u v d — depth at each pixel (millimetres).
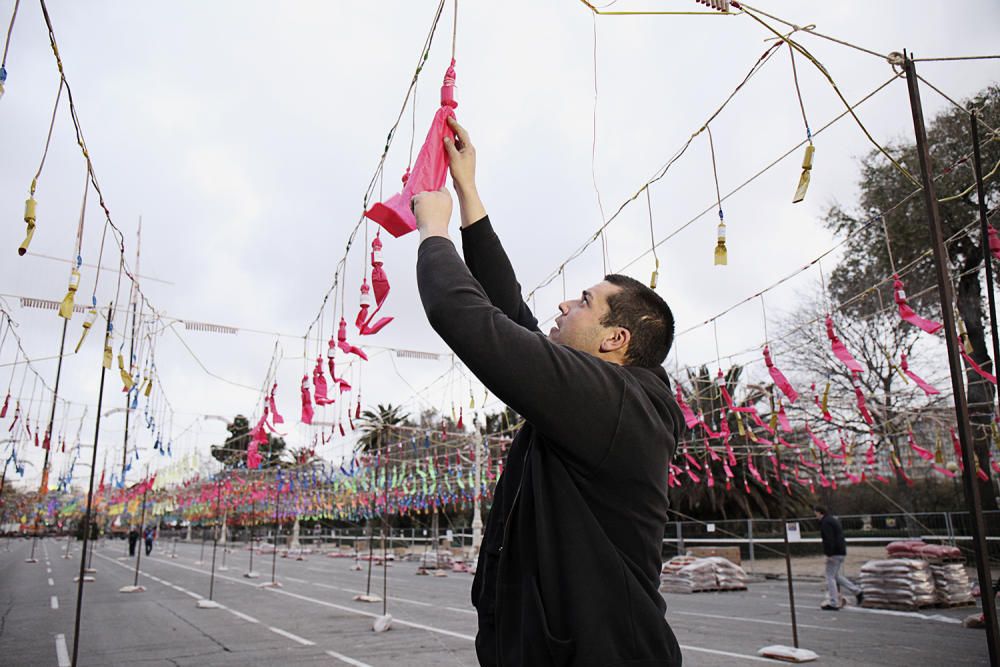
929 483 22297
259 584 17328
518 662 1140
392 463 20500
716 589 14852
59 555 35719
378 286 1810
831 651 7203
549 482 1215
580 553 1139
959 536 15414
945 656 6855
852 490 25500
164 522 60906
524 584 1184
